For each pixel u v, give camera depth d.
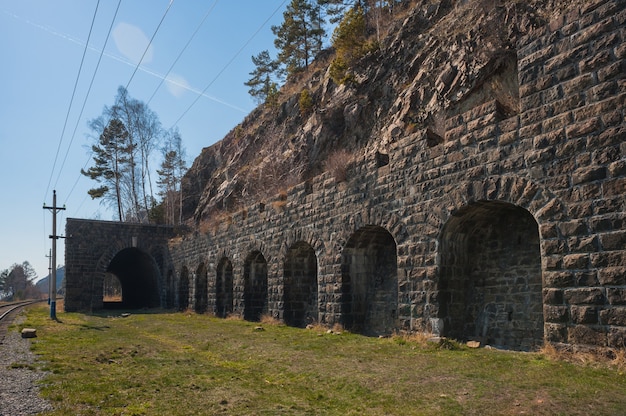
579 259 9.45
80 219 40.03
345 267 17.28
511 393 7.62
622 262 8.77
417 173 14.01
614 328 8.75
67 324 24.11
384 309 16.66
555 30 10.44
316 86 39.16
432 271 13.13
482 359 10.12
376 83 29.19
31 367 10.74
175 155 63.84
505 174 11.22
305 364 11.30
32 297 122.38
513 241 12.75
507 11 21.41
